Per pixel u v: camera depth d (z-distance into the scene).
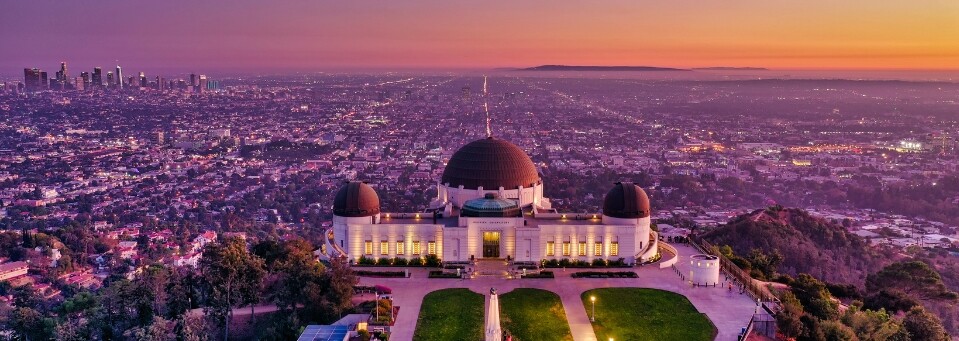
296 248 156.00
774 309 121.62
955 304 158.25
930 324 123.12
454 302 131.12
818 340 110.19
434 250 157.75
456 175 174.62
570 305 130.75
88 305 143.38
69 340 127.81
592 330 119.19
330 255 156.50
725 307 128.62
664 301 131.50
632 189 159.62
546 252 156.38
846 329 111.75
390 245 157.38
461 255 155.50
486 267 151.38
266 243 159.00
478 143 177.38
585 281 144.75
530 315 125.56
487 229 155.00
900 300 139.75
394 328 119.62
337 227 159.62
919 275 153.38
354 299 132.88
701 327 119.00
